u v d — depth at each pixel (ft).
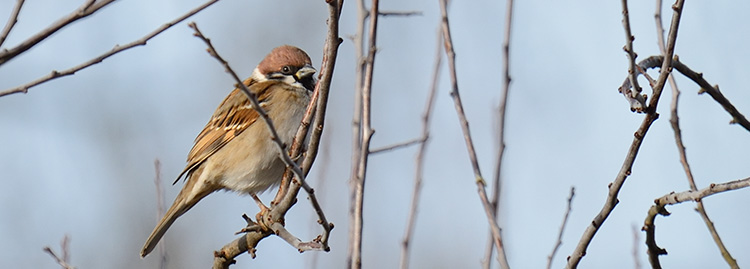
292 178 29.22
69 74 20.63
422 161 34.35
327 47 26.32
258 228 29.50
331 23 23.84
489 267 29.32
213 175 39.78
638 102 23.44
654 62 28.14
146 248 37.45
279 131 39.68
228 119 39.83
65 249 34.50
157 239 37.58
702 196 24.44
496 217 30.81
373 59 29.30
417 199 33.60
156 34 20.84
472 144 29.32
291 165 23.98
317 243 26.20
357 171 32.37
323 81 25.02
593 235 25.18
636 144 23.93
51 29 19.16
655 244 26.63
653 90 23.25
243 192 40.32
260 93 39.96
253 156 39.29
